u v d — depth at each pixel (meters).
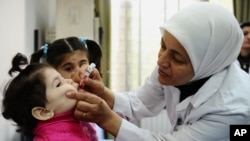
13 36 1.77
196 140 0.92
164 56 0.90
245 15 3.14
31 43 2.29
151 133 0.92
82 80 0.98
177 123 1.12
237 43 0.98
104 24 3.03
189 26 0.88
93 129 1.04
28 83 0.86
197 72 0.95
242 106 0.90
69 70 1.15
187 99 1.01
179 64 0.90
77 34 2.61
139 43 3.15
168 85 0.99
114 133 0.86
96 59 1.35
